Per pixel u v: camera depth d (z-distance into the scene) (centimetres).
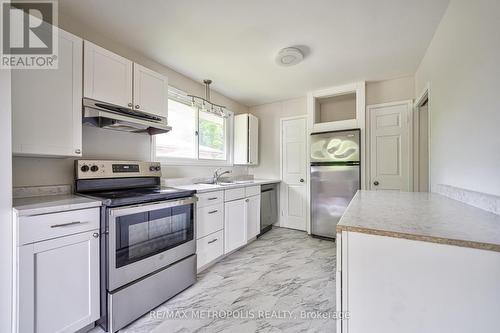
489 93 110
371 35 197
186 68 262
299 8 163
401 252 78
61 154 149
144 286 157
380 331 81
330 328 145
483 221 93
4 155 111
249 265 239
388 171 299
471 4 128
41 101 140
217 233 239
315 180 336
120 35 196
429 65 215
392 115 298
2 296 109
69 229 127
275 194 382
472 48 127
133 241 153
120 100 182
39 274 116
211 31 191
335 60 244
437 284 73
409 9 164
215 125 342
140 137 230
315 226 334
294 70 268
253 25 183
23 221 111
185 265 191
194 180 282
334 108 366
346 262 87
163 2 156
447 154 169
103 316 141
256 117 395
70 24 174
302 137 372
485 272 68
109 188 191
